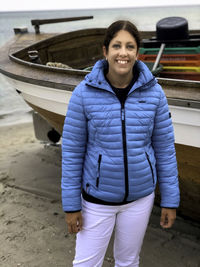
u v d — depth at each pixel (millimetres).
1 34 38281
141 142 1234
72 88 2195
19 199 3309
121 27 1140
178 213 2764
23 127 7094
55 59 4598
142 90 1220
